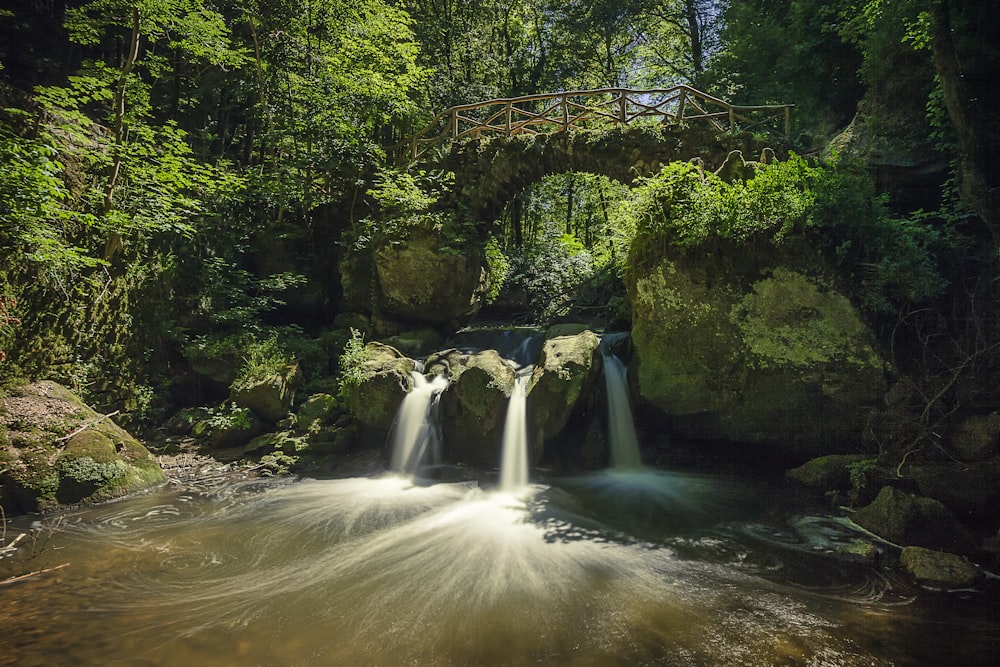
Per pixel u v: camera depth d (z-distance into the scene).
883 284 6.83
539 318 15.22
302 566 5.12
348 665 3.56
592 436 8.40
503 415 8.30
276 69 13.12
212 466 8.30
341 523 6.24
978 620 4.09
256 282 11.75
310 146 12.84
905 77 8.66
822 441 7.17
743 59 14.32
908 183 8.23
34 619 4.08
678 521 6.21
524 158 12.21
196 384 10.35
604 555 5.36
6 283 7.36
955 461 6.05
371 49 13.25
